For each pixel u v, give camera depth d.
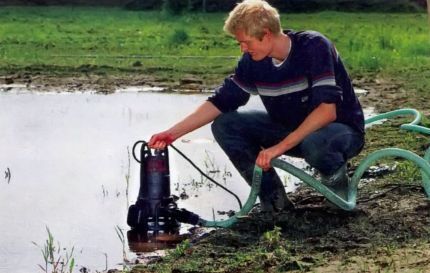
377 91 16.77
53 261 7.37
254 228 7.79
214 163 10.49
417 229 7.58
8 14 42.19
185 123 7.98
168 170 8.12
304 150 7.89
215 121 8.12
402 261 6.75
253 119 8.05
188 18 40.47
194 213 8.30
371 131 11.96
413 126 8.66
